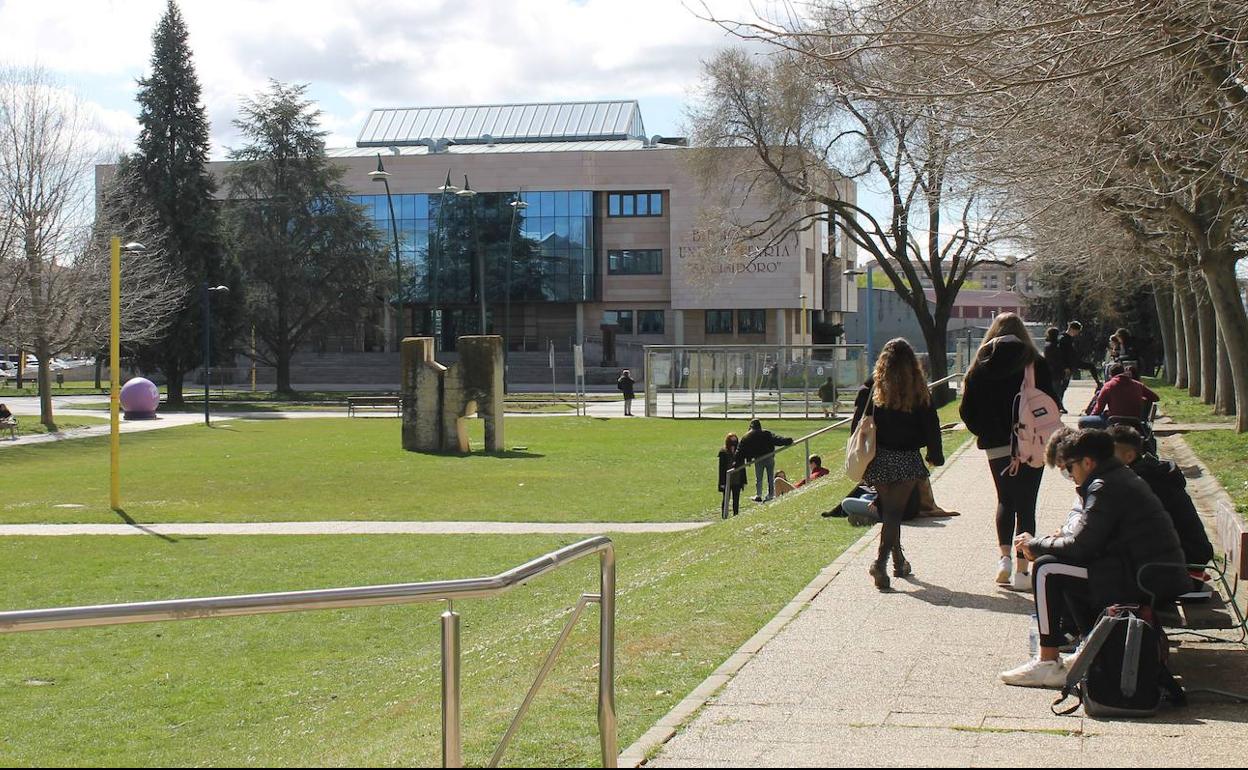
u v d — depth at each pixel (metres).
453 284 92.62
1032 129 12.78
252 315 72.69
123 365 65.00
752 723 6.29
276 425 47.88
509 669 8.39
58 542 19.27
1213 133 11.21
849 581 10.33
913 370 9.80
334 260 74.31
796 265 91.00
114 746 8.60
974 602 9.36
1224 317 22.36
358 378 89.50
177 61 66.19
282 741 7.99
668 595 10.57
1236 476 17.02
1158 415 31.00
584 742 6.07
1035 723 6.23
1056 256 29.72
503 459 33.25
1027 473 9.71
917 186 38.91
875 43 9.62
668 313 94.25
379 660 11.65
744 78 44.88
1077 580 6.96
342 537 19.77
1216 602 7.30
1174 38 9.11
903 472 9.84
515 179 92.31
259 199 74.38
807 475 23.33
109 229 51.47
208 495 25.64
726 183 60.44
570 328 96.19
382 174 58.47
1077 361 21.69
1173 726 6.15
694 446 36.81
